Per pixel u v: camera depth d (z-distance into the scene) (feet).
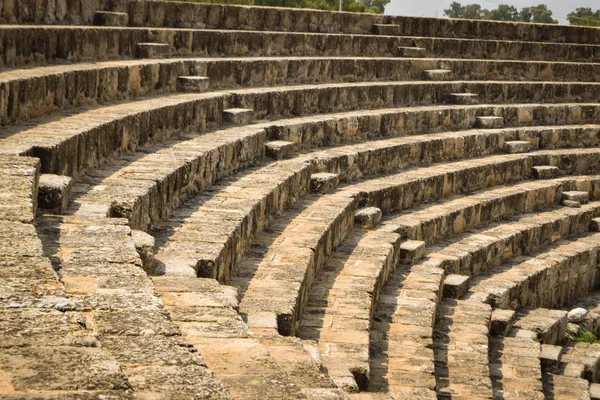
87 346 19.15
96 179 43.86
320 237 50.83
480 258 67.77
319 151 71.61
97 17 72.28
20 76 47.67
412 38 102.58
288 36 88.07
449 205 73.61
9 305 21.26
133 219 38.99
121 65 61.36
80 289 25.84
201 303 29.91
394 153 76.64
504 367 49.78
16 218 28.60
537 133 92.68
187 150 54.03
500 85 99.09
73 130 44.37
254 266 44.37
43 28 57.21
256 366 24.08
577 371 54.03
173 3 80.28
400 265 61.41
